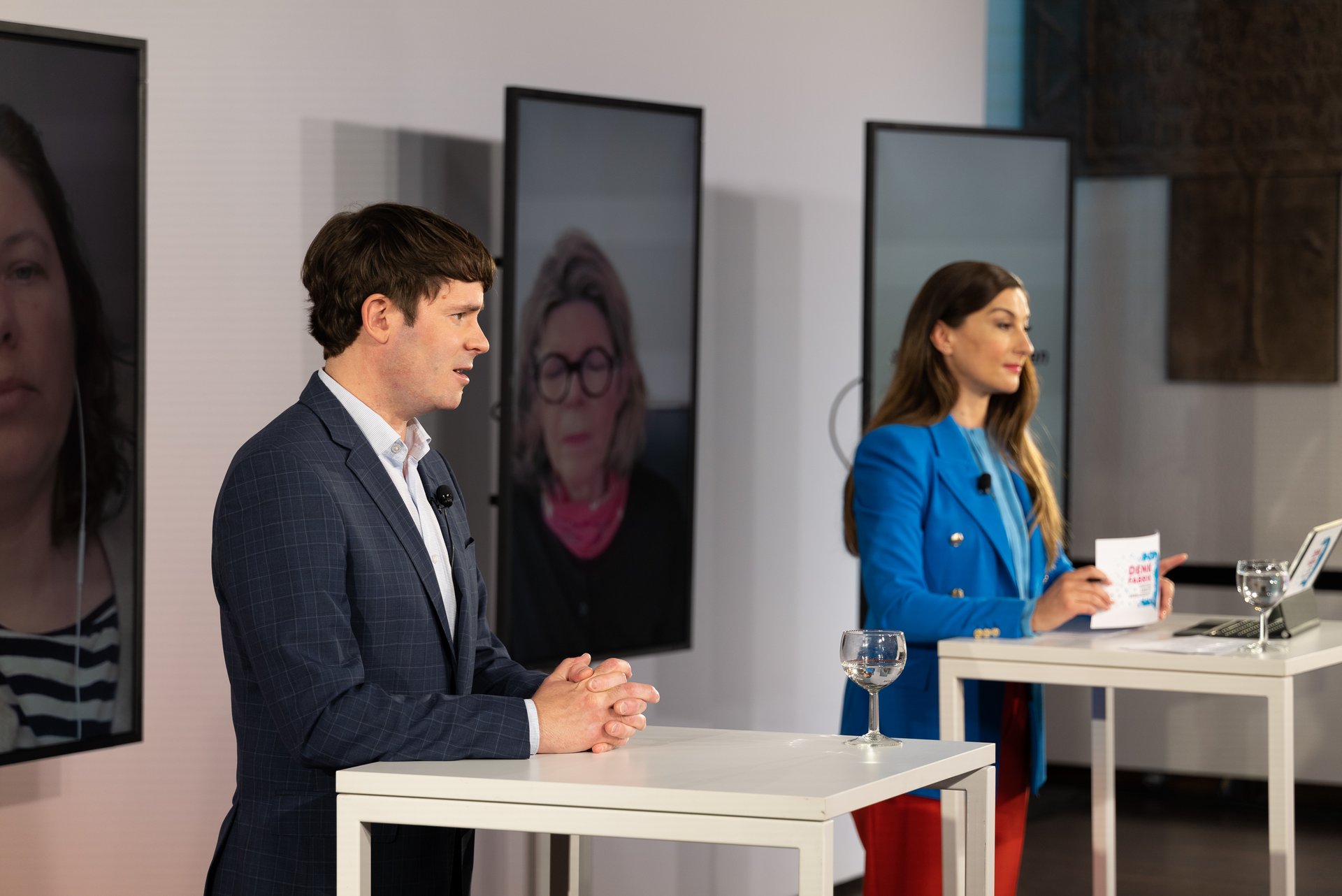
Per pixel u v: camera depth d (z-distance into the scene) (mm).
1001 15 6262
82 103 3074
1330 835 5824
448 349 2123
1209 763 6402
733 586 4957
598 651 4254
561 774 1953
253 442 2080
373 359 2127
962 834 3053
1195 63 6301
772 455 5082
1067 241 5215
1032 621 3211
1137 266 6422
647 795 1859
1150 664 3070
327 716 1952
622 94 4555
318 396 2133
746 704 5008
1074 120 6426
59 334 3051
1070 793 6469
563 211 4090
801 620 5195
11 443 2988
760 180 5004
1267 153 6238
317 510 2012
